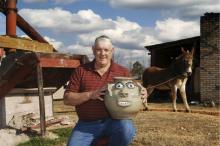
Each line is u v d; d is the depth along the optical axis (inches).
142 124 468.8
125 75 210.7
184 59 631.2
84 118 207.8
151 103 845.8
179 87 643.5
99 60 205.0
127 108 196.9
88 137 205.6
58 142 367.2
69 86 208.4
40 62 378.3
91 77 206.7
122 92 195.8
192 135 414.0
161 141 382.6
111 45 205.9
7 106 412.2
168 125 462.9
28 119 422.9
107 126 205.9
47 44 521.7
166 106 763.4
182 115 552.7
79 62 426.3
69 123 457.4
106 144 209.8
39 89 380.2
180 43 934.4
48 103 479.8
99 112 205.9
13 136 370.3
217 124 474.9
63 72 442.0
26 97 438.0
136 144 372.2
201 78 858.1
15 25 545.3
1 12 546.9
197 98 920.9
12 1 540.1
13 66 380.2
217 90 846.5
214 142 385.4
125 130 201.2
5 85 390.3
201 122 485.4
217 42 850.8
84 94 201.2
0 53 441.4
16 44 470.3
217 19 852.0
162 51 1034.1
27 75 390.9
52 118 477.4
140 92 200.2
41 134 380.2
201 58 862.5
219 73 846.5
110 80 207.0
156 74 669.3
